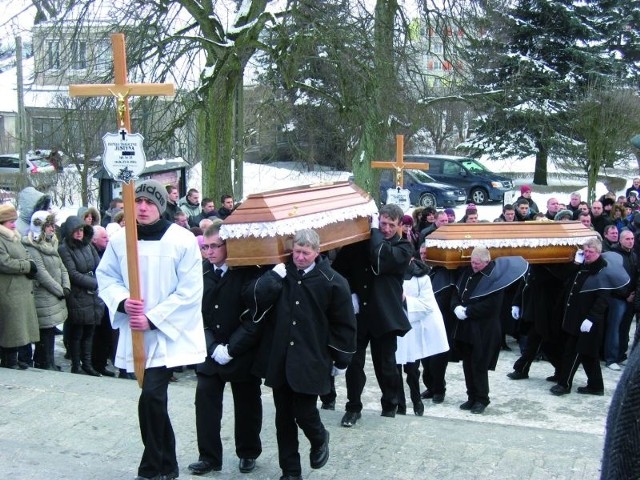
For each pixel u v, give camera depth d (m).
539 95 26.56
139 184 4.96
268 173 33.44
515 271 8.37
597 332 9.20
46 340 8.91
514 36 29.84
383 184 27.91
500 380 10.13
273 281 5.17
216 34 16.81
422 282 7.93
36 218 8.71
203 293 5.54
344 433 6.49
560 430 7.47
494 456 6.02
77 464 5.32
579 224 9.55
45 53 17.48
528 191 16.27
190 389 7.89
